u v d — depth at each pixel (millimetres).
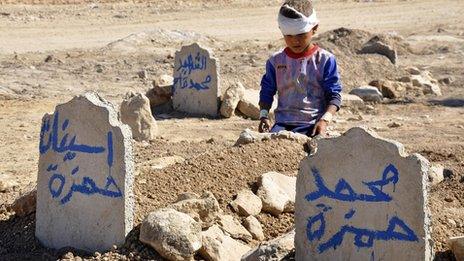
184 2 34812
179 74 13203
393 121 12883
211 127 12133
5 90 15062
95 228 5918
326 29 29141
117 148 5801
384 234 5133
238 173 6980
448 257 5648
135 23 28875
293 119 7449
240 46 22562
